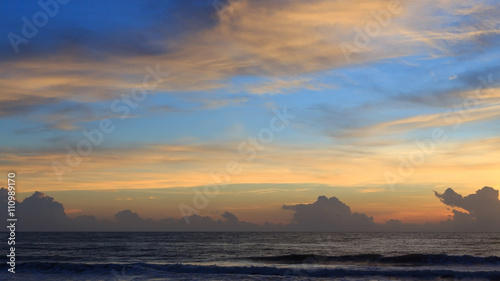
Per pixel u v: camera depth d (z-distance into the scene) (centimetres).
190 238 9800
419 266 2769
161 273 2414
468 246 6044
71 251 5003
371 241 8006
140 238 9612
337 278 2255
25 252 4812
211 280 2144
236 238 10056
